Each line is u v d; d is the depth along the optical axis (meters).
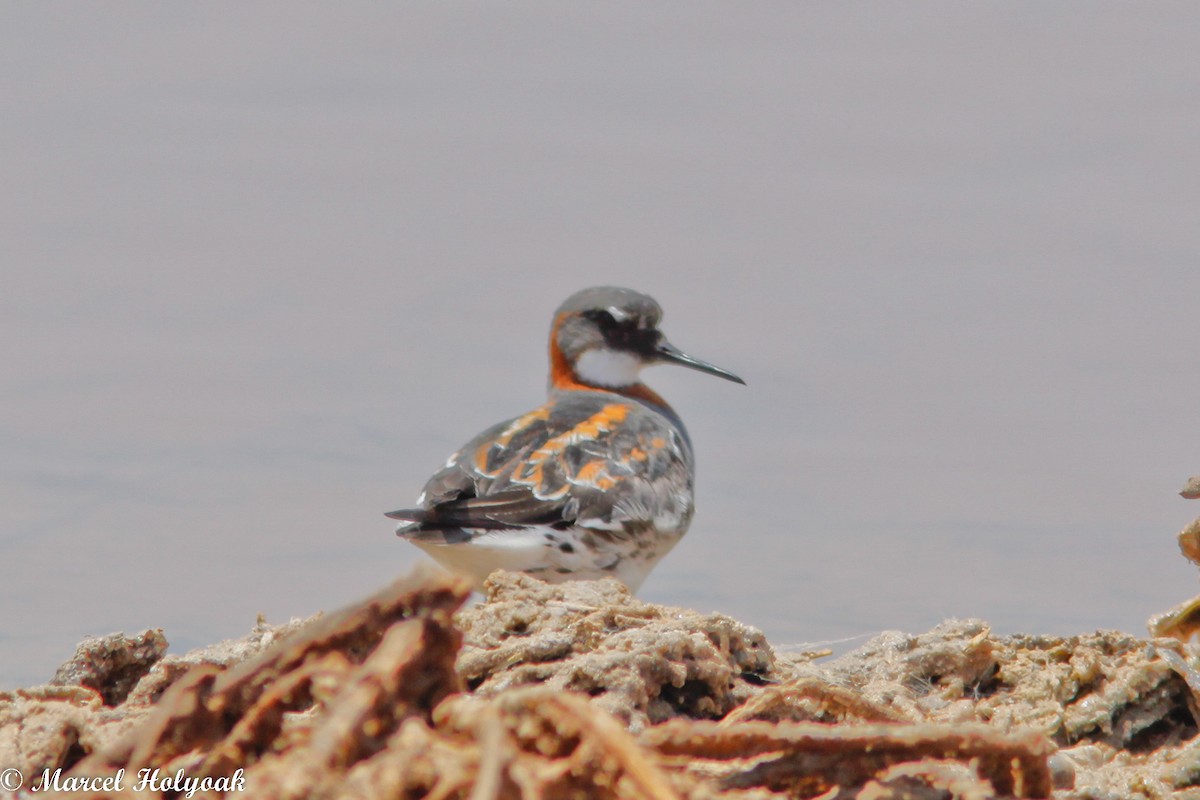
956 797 8.22
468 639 12.52
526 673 11.20
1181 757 11.71
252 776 7.13
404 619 7.92
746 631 12.80
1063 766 10.84
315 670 7.88
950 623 14.60
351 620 7.95
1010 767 8.51
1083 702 13.02
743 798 8.20
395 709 7.48
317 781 6.88
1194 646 13.52
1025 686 13.39
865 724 9.81
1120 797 11.06
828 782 8.51
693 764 8.50
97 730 9.93
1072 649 13.89
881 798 8.21
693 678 11.34
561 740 7.18
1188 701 12.95
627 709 10.66
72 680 12.66
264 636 13.22
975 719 12.73
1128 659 13.48
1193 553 15.91
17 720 10.07
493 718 6.91
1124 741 12.77
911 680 13.77
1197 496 16.08
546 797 6.91
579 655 11.49
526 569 21.88
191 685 8.09
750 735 8.47
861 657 14.08
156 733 7.99
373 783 6.84
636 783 6.89
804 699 10.59
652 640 11.27
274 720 7.92
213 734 8.05
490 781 6.50
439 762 6.88
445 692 7.66
